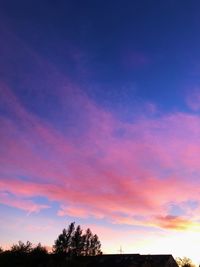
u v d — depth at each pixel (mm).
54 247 65875
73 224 69312
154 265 49094
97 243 70312
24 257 49250
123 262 50031
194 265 67188
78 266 49469
